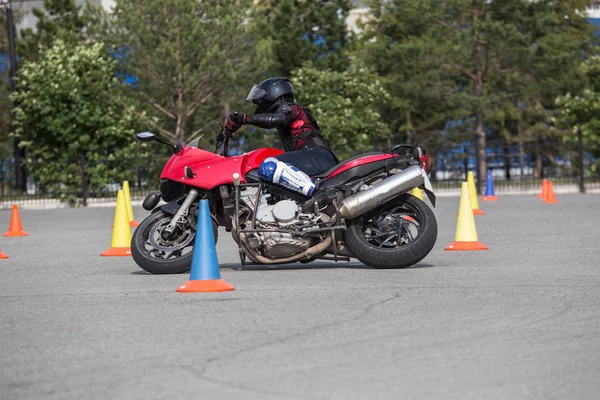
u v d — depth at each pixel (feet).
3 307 33.68
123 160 142.82
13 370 23.30
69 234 76.07
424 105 213.46
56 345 26.23
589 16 240.73
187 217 42.34
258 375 22.12
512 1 206.90
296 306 31.91
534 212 92.63
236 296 34.50
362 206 40.88
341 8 200.54
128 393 20.79
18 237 73.82
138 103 151.53
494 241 59.16
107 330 28.27
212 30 157.79
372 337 26.32
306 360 23.59
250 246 41.57
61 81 141.18
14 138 151.23
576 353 24.04
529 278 39.17
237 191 41.55
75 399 20.47
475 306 31.50
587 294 34.14
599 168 157.79
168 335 27.17
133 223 83.82
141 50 152.87
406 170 41.47
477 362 23.12
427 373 22.09
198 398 20.22
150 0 154.30
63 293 37.17
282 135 44.47
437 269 42.83
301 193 41.55
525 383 21.11
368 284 37.42
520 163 156.66
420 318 29.25
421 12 206.80
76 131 142.31
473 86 222.48
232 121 43.57
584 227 70.90
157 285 38.68
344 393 20.44
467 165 155.12
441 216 89.25
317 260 48.19
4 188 144.36
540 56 208.44
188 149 42.96
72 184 142.72
